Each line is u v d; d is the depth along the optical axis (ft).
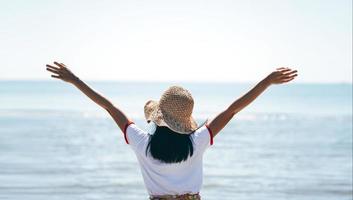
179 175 13.67
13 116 145.89
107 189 47.24
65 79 14.23
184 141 13.53
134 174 54.85
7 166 58.34
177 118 13.70
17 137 88.74
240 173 56.80
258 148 79.10
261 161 65.87
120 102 295.48
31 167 57.98
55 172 55.26
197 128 13.80
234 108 13.83
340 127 119.03
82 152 71.36
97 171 56.39
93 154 69.56
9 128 106.32
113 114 14.14
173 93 13.75
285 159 67.82
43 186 47.88
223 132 106.63
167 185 13.65
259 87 13.87
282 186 50.03
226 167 60.70
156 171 13.67
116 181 50.90
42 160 63.31
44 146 77.10
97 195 44.80
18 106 218.79
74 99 322.55
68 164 60.80
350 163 64.90
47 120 131.54
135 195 45.09
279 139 92.79
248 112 187.83
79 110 186.50
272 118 152.56
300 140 91.25
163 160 13.56
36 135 92.84
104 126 115.65
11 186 47.47
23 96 398.01
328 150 77.25
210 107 237.04
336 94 516.73
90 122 126.82
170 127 13.58
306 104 270.26
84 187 47.80
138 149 13.74
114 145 79.92
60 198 43.29
